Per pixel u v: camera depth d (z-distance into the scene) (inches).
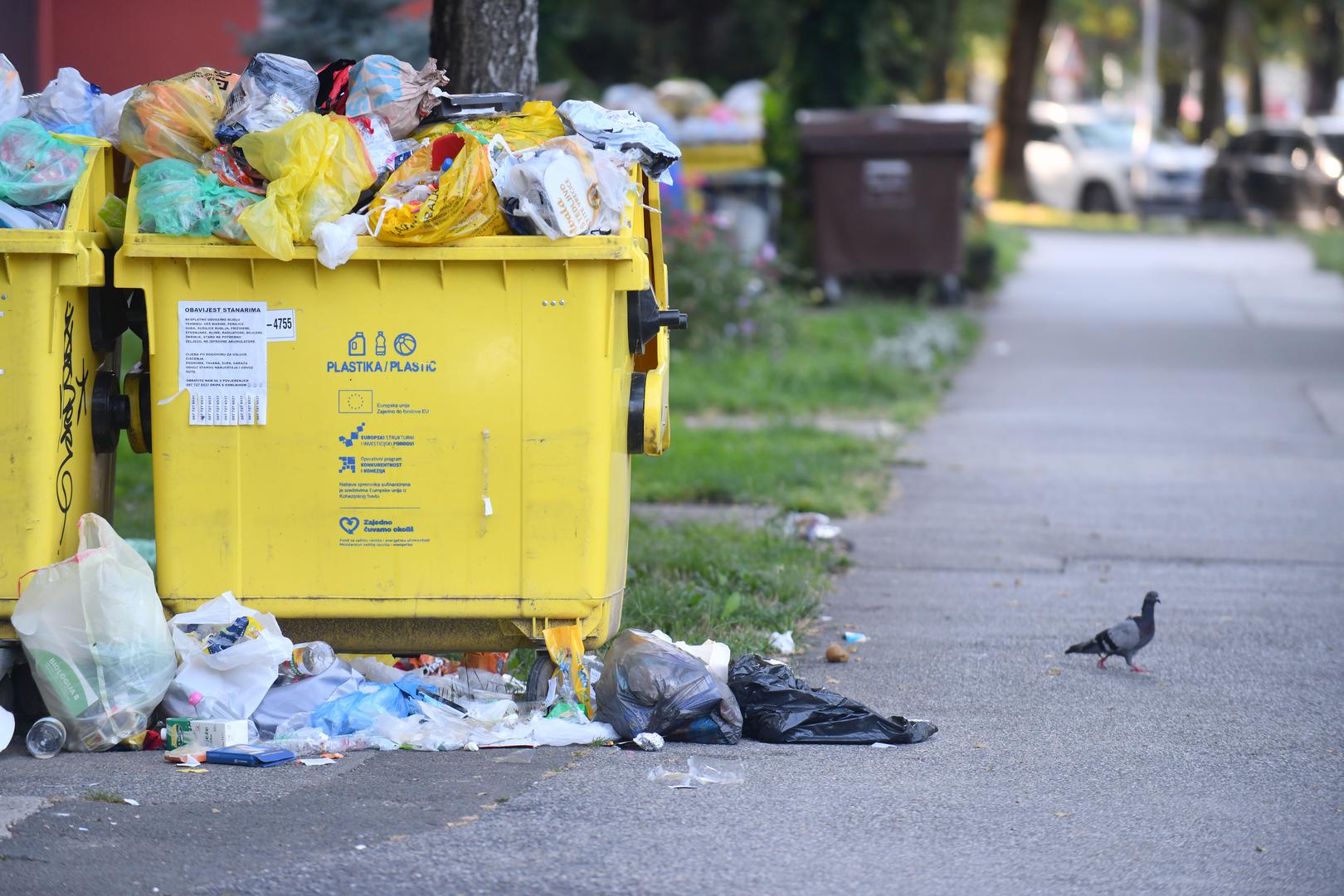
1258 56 5497.1
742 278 1774.1
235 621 597.3
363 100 621.9
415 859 476.4
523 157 596.1
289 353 599.2
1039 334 2012.8
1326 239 3075.8
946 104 4242.1
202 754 572.4
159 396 602.5
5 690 609.3
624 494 649.6
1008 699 674.2
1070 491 1163.9
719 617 784.9
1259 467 1256.8
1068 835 507.8
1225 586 896.9
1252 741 616.1
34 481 590.6
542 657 624.7
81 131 631.8
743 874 469.1
